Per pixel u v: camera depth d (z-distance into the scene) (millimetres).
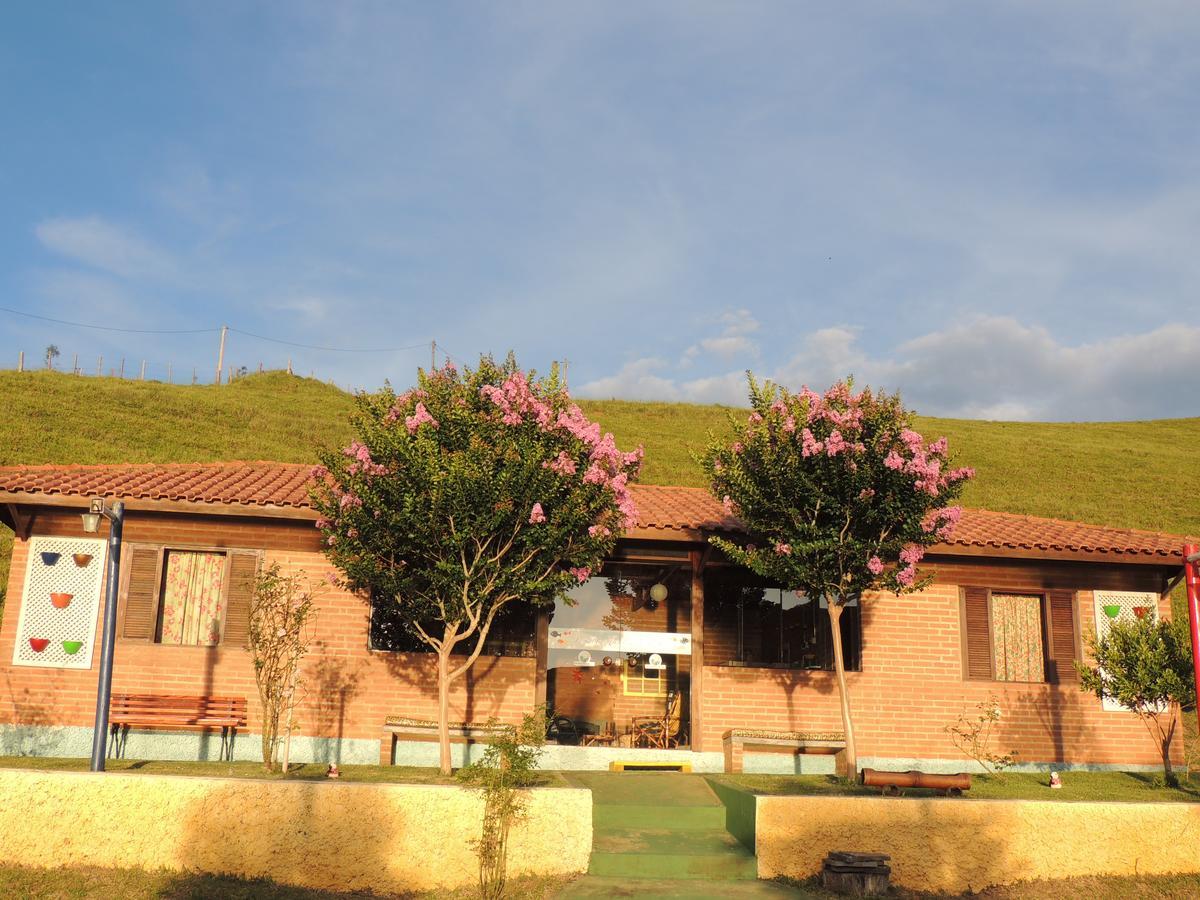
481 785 11117
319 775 13109
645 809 12953
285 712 15219
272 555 15766
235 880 10594
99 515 12406
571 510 13406
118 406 47625
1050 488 44906
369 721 15516
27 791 10734
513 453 13094
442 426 13492
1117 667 15414
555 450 13695
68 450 38625
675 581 17250
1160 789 14703
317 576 15766
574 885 10875
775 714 16344
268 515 15211
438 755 15539
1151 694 14961
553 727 16406
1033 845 11578
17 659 15156
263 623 14484
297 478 17625
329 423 52812
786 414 14492
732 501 14945
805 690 16500
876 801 11539
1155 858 11758
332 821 10805
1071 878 11562
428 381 13961
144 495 15070
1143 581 17531
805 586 14734
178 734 15172
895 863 11352
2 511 15734
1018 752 16688
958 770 16438
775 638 16969
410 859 10820
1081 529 18672
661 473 45906
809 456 14055
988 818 11586
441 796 10961
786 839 11438
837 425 14086
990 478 46750
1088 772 16422
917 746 16484
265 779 10961
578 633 16828
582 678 16750
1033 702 16891
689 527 15914
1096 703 17031
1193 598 13789
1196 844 11852
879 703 16547
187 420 47469
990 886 11391
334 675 15547
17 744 14898
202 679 15336
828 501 13961
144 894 10109
